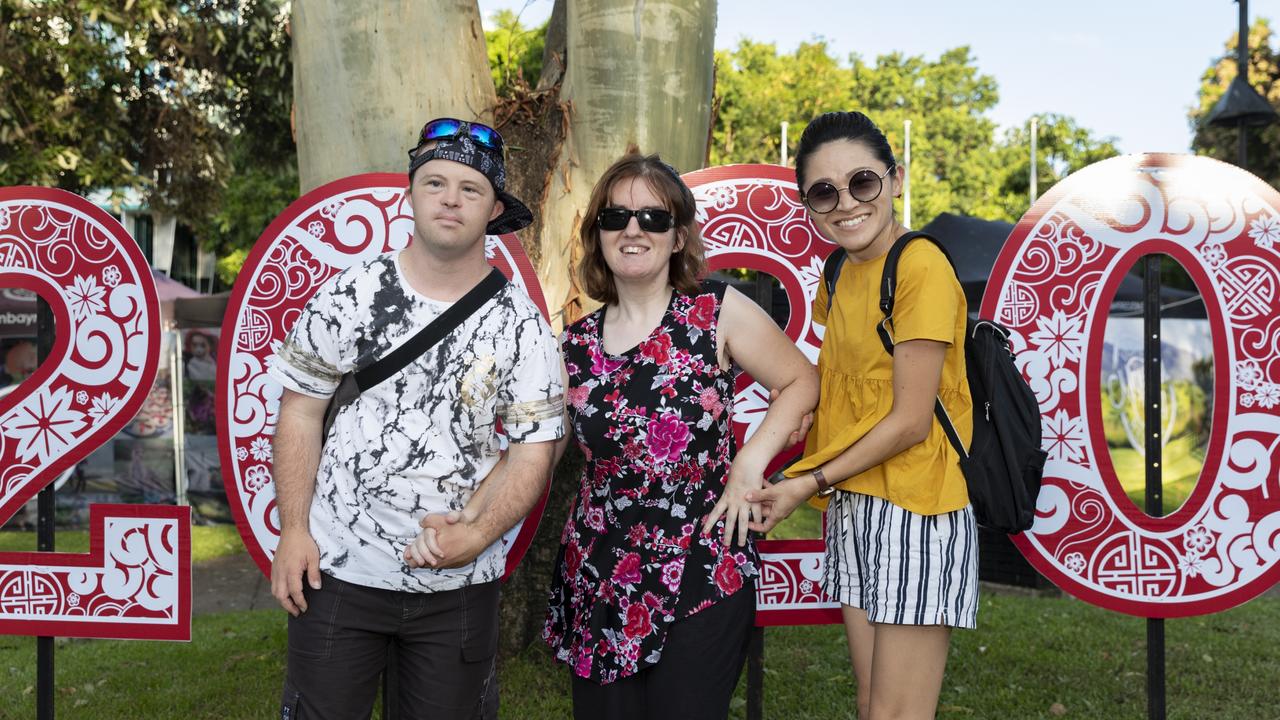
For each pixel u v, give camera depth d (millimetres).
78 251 3199
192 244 18812
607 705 2289
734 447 2484
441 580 2248
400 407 2201
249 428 3217
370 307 2199
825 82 28625
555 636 2432
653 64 3723
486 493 2287
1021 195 34031
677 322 2326
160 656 5172
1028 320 3250
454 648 2311
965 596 2326
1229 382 3191
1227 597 3207
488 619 2375
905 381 2256
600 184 2350
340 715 2262
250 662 4898
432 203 2145
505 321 2236
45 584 3230
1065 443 3240
